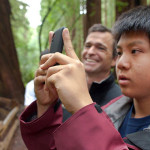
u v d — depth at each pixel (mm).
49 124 734
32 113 808
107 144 487
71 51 624
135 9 663
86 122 497
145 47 590
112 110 821
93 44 1827
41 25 6125
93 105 522
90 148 477
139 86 601
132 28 604
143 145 540
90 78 1877
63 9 6566
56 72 552
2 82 5957
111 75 1662
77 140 487
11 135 3463
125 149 500
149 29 582
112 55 1866
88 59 1848
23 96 6324
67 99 515
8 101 4355
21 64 9836
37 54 11023
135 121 697
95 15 4355
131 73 601
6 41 6078
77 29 6652
